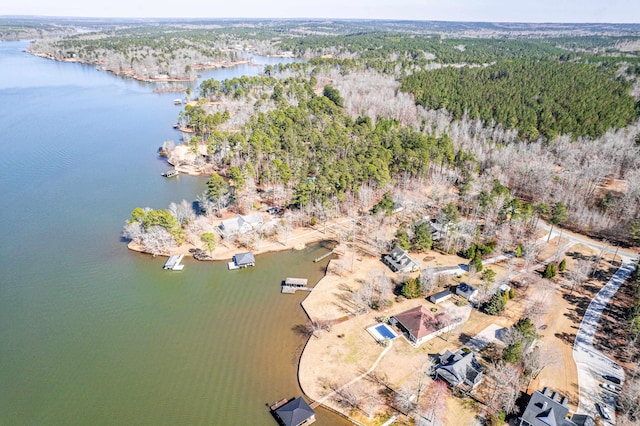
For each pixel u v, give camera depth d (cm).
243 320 8575
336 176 12925
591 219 12031
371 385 6969
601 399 6694
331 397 6762
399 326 8288
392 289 9456
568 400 6650
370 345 7825
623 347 7769
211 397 6812
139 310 8819
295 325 8431
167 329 8300
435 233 11419
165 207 13100
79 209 12862
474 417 6384
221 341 8006
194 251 10888
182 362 7506
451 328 8175
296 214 12638
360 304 8806
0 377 7119
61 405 6644
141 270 10131
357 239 11612
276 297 9294
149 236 10506
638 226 11112
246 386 7019
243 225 11631
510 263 10138
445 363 7169
